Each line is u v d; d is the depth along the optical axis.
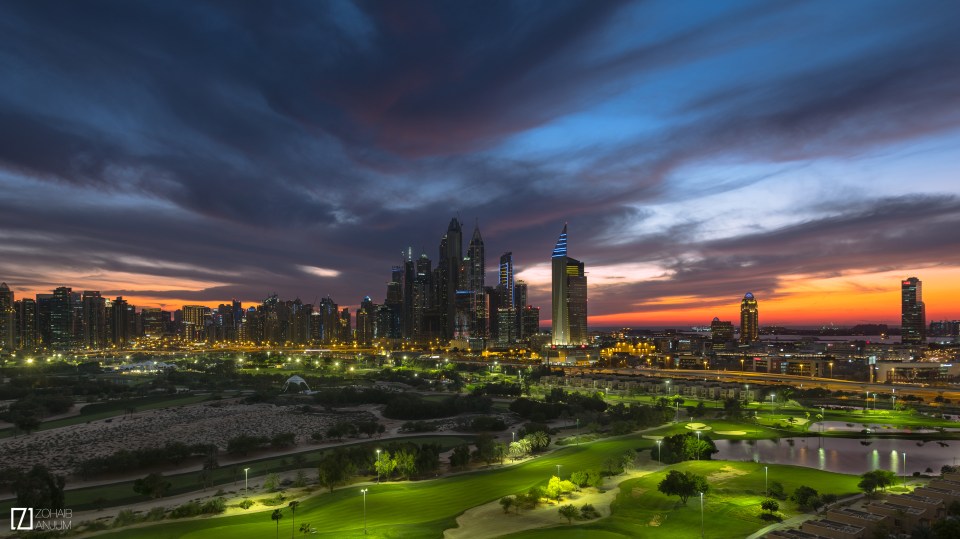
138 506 175.88
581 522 149.25
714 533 136.75
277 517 140.75
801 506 154.00
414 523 149.88
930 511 127.69
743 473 191.25
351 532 141.88
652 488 173.38
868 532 119.19
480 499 171.88
